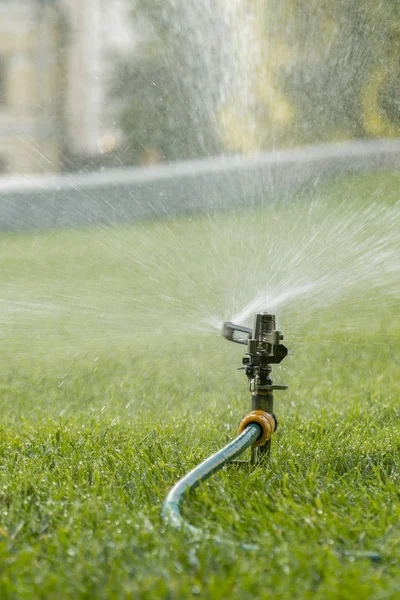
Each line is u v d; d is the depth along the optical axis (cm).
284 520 441
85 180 2588
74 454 616
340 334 1150
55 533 434
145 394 904
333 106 2408
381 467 568
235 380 961
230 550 394
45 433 701
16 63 4303
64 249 2036
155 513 464
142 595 349
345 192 2136
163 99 3014
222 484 512
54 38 4138
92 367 1048
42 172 3888
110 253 1919
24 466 586
